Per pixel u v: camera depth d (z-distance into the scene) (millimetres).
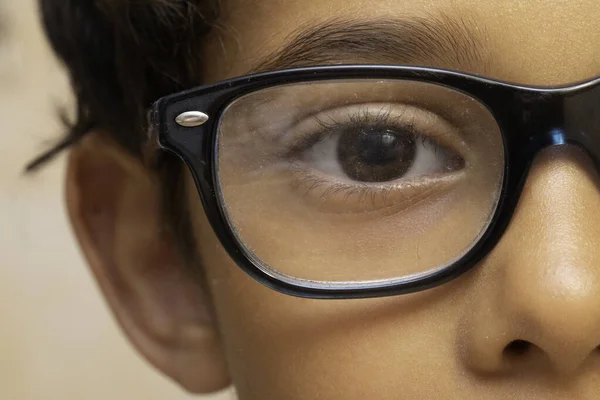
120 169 241
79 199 243
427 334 189
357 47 194
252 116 198
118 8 226
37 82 317
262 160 199
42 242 331
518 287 179
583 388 180
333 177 199
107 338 333
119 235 244
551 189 184
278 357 201
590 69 187
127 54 227
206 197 199
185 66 217
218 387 239
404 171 198
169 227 234
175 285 240
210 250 217
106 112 239
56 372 328
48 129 304
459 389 186
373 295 192
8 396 321
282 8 200
